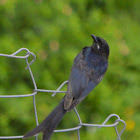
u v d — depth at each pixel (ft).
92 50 25.63
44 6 36.19
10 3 34.14
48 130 18.10
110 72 38.01
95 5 44.52
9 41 33.35
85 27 38.81
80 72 23.59
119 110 36.86
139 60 39.60
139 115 37.17
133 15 49.06
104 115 36.50
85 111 36.83
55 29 35.32
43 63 34.50
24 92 32.76
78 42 36.55
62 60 35.47
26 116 31.71
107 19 41.91
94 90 36.19
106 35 38.75
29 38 34.83
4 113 31.60
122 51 38.81
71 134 35.04
